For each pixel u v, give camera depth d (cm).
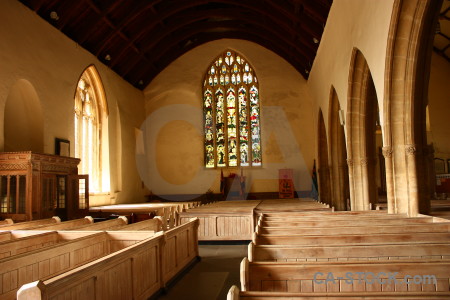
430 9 783
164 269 671
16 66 1199
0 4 1145
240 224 1155
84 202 1425
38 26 1312
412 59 822
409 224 629
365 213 907
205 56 2247
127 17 1609
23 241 637
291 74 2192
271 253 469
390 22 799
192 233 894
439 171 1938
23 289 319
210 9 1930
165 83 2244
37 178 1054
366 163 1214
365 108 1192
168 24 1930
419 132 869
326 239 528
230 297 275
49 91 1359
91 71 1698
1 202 1055
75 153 1598
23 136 1324
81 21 1528
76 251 617
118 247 713
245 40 2228
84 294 411
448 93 1970
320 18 1394
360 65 1123
